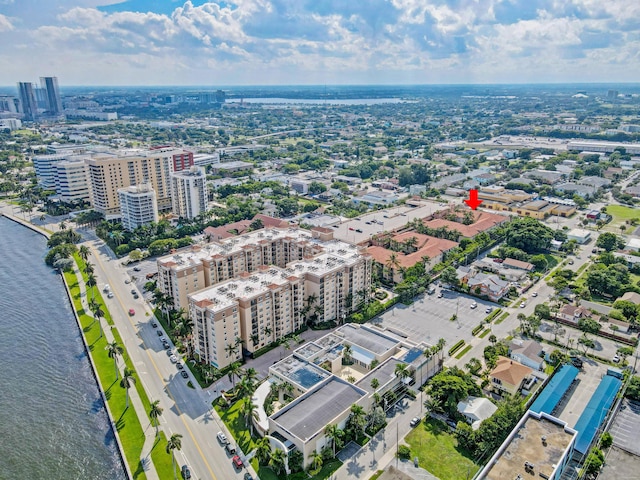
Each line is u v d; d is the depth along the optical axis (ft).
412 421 544.21
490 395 595.88
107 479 485.97
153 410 516.32
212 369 626.64
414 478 465.88
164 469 479.82
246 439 519.19
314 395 547.90
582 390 599.16
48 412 581.53
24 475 494.59
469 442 498.28
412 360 615.98
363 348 650.02
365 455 498.69
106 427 555.28
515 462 421.18
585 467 463.42
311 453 480.64
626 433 523.29
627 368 635.25
